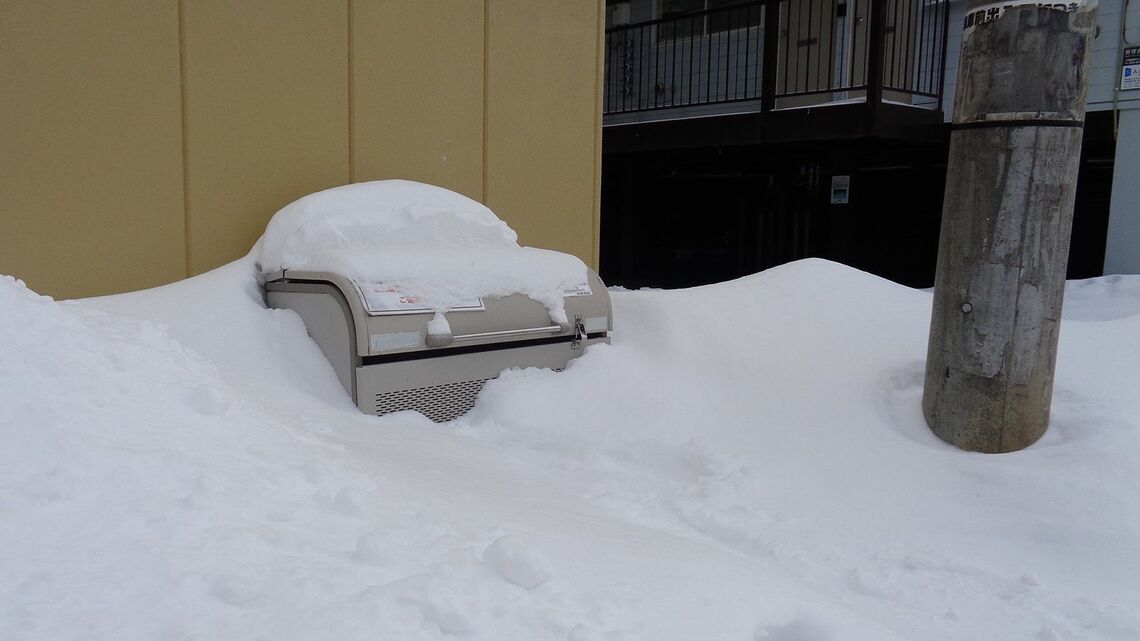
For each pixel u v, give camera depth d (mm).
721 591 2090
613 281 13828
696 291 5406
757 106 11711
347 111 5527
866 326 4703
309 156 5383
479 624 1721
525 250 4992
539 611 1812
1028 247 3488
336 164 5508
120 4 4617
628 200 12969
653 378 4492
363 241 4711
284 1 5191
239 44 5039
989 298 3547
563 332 4770
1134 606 2652
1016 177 3477
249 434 2646
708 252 13664
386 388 4125
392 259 4285
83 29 4520
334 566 1867
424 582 1793
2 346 2379
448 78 6004
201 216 4980
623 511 3279
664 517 3285
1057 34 3410
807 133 9453
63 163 4520
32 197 4449
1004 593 2748
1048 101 3430
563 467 3807
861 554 3016
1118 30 8719
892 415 3949
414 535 2125
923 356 4336
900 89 9641
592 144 6930
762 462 3758
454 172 6113
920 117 9664
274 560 1859
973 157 3566
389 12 5656
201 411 2656
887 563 2949
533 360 4703
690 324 4891
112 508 1923
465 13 6051
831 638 2012
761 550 3025
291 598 1693
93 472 2020
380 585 1784
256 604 1665
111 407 2389
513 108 6398
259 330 4211
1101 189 9469
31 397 2197
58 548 1752
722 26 12133
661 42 12984
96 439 2160
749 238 13047
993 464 3467
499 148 6348
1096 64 8938
